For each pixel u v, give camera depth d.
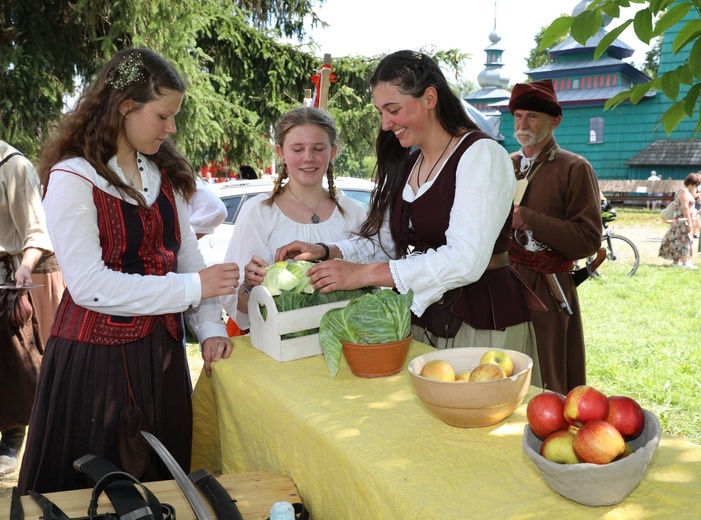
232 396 1.92
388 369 1.76
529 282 2.82
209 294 1.84
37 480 1.84
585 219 2.76
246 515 1.47
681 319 6.71
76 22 7.94
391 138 2.17
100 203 1.77
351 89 11.13
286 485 1.61
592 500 1.11
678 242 10.44
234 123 10.09
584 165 2.83
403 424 1.48
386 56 1.95
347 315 1.75
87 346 1.82
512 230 2.84
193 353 5.26
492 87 33.34
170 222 1.94
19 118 7.55
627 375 4.70
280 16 11.39
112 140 1.77
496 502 1.16
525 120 2.91
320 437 1.47
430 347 2.02
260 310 2.01
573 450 1.12
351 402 1.61
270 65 10.98
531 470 1.27
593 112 23.34
